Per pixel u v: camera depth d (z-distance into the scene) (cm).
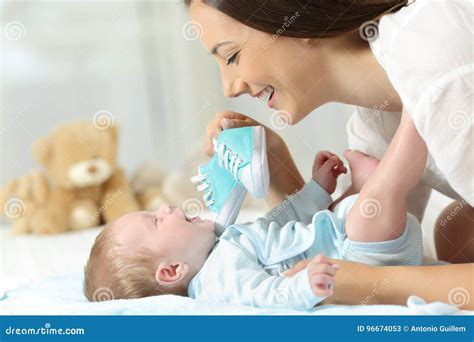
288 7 187
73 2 443
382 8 185
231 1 192
